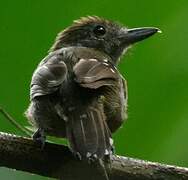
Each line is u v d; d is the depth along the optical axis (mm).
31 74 1960
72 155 1938
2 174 1991
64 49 1986
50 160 1937
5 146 1934
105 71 1938
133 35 2043
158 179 1936
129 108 1972
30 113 1962
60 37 2039
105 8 1972
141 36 2039
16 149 1935
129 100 1973
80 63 1943
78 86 1937
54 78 1937
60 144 1943
